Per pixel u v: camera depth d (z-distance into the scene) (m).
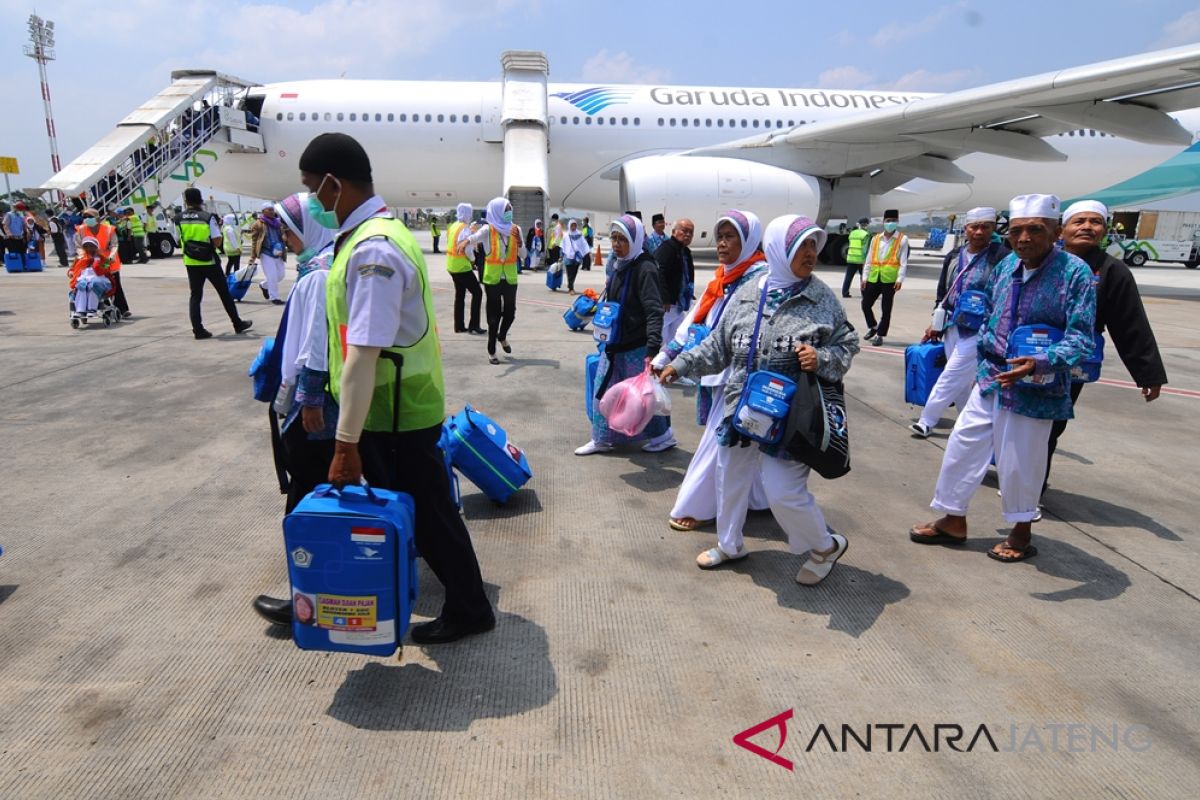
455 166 19.45
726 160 16.84
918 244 47.97
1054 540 3.52
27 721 2.08
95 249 8.81
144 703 2.18
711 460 3.38
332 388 2.26
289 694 2.24
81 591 2.81
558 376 6.70
